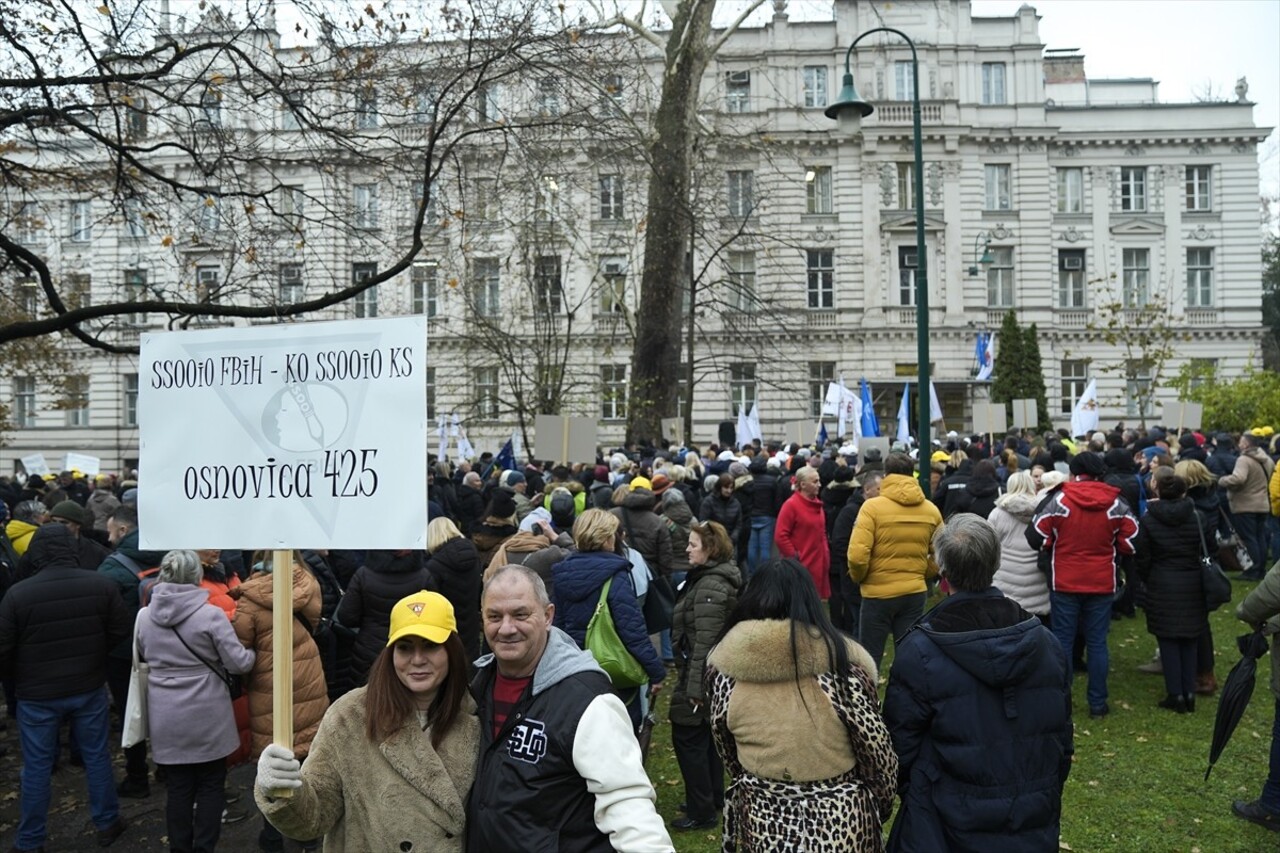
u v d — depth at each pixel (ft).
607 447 129.39
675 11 63.16
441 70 30.37
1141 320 132.46
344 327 9.40
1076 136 140.46
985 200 140.15
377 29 30.14
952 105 136.05
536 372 83.56
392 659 9.59
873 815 10.62
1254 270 141.59
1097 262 142.20
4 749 25.39
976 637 10.84
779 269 135.64
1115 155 141.79
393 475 9.17
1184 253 142.20
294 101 29.94
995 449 55.06
